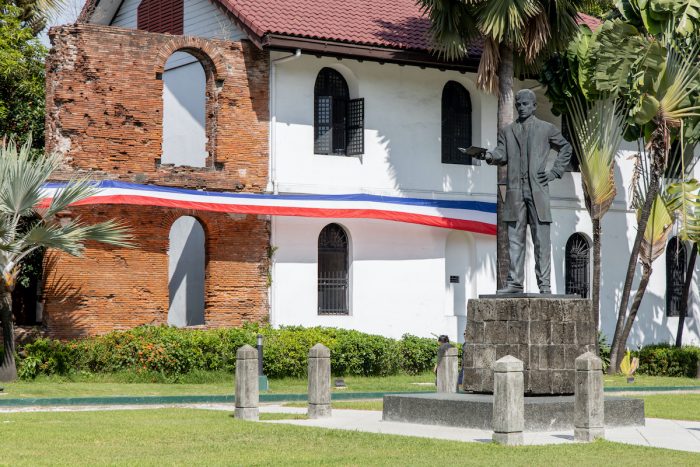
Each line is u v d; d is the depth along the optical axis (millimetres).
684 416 21188
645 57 30000
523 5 28969
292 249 30938
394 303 32438
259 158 30703
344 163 31906
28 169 24688
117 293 28641
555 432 17938
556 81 32469
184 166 29750
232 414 20406
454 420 18406
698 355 33219
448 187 33531
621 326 32625
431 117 33406
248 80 30609
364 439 16797
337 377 29000
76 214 28125
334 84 32375
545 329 18969
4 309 25500
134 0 37469
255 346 27891
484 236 33906
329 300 31781
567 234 35344
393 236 32500
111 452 15508
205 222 29875
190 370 27078
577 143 32969
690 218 32031
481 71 29953
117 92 28859
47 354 26359
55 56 28500
